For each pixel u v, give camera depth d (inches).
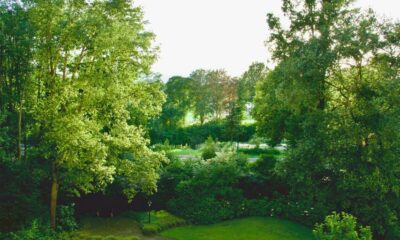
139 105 900.0
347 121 855.1
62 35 764.6
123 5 786.2
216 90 3193.9
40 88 831.1
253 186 1108.5
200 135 2434.8
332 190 894.4
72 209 898.1
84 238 810.8
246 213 1065.5
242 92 3019.2
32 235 673.6
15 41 770.2
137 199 1057.5
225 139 2432.3
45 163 850.1
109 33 742.5
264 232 920.9
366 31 826.8
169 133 2397.9
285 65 949.2
